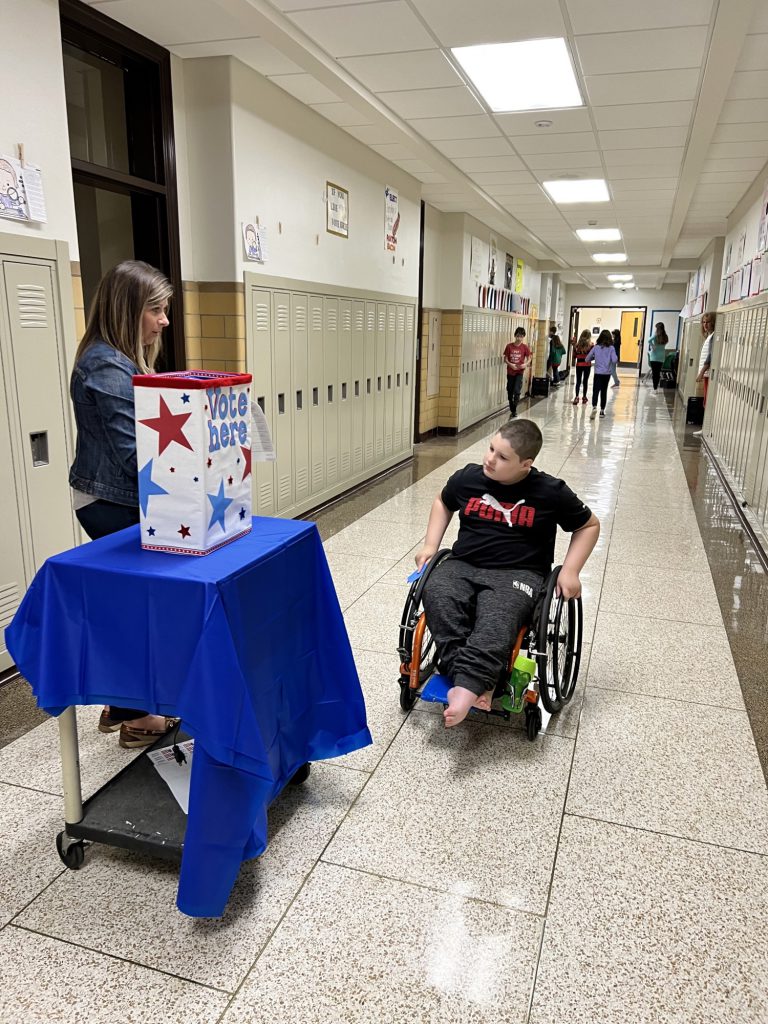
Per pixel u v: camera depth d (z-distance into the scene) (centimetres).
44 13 307
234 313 448
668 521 571
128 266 217
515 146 613
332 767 244
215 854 167
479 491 274
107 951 170
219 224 440
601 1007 158
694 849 208
